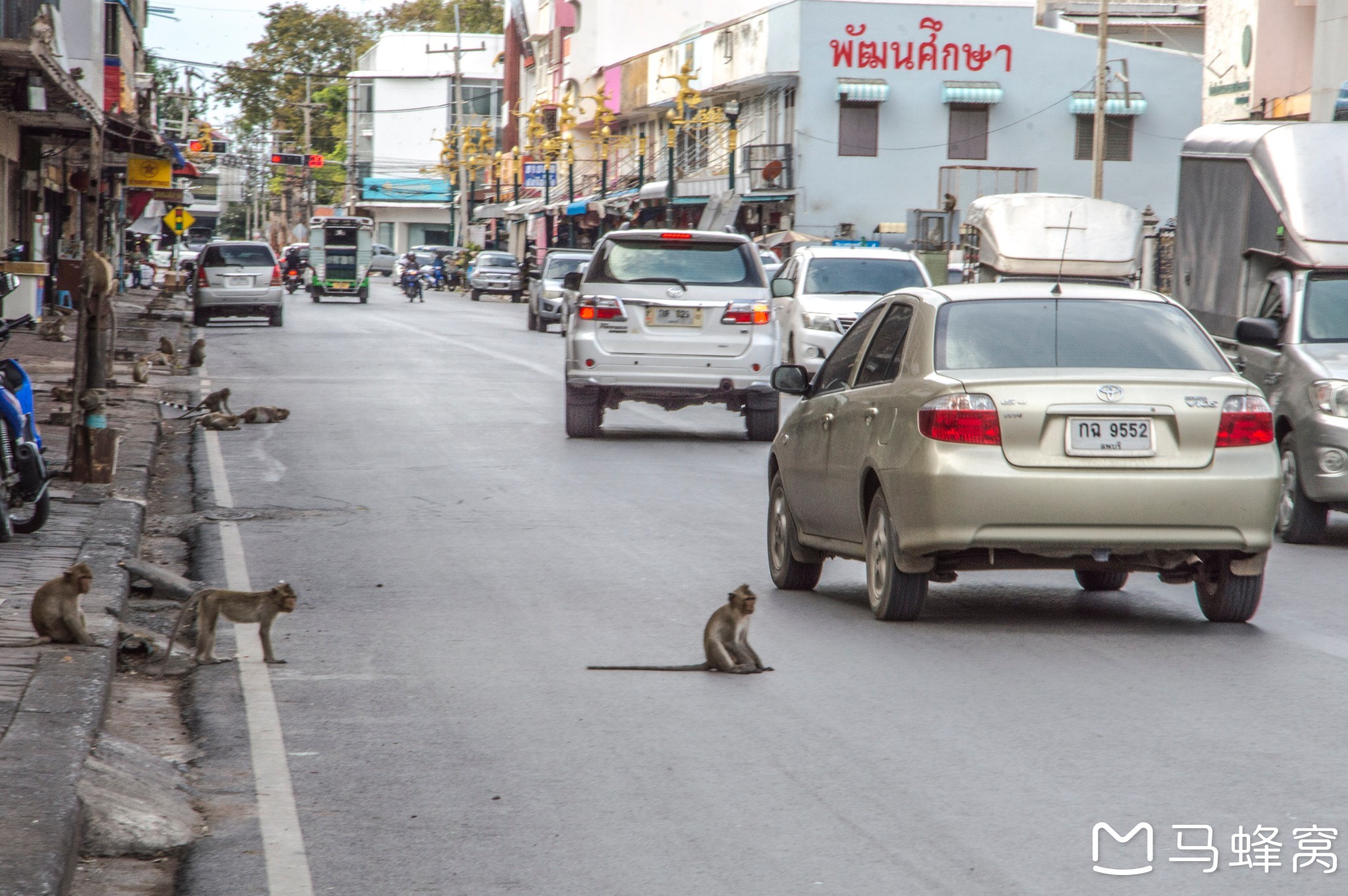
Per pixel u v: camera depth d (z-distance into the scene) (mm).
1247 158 19391
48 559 12703
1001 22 65812
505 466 20266
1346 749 7957
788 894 5969
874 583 11297
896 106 65750
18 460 13555
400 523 15805
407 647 10391
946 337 11008
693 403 23688
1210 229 20875
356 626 11078
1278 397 15969
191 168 61688
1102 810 6969
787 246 63625
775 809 7004
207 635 9945
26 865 5715
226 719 8570
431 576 13047
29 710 7977
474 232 143125
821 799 7133
